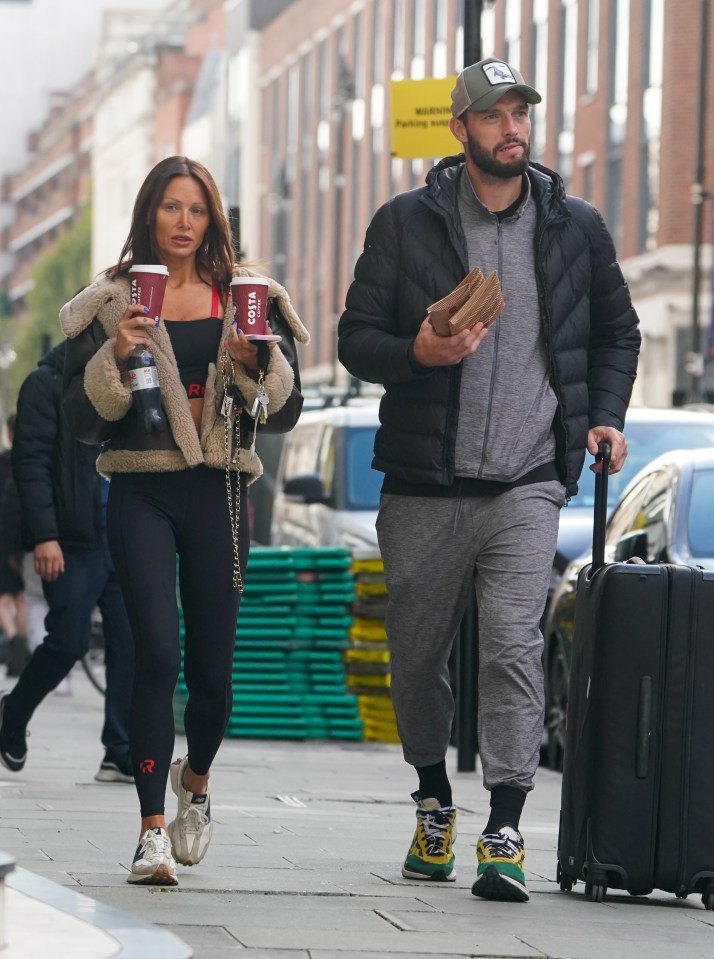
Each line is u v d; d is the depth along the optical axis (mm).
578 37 113625
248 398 13922
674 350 103312
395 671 14797
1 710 21859
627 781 13930
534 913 13234
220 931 11773
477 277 13617
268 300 14359
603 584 14078
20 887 11664
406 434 14391
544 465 14469
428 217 14617
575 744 14203
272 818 18781
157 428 13625
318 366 159625
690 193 102250
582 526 29469
